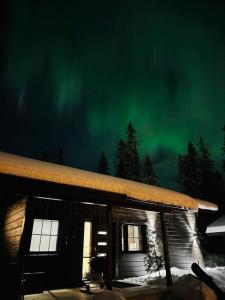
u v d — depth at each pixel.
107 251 5.74
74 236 8.11
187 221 12.62
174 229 11.87
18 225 5.84
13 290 4.77
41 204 7.72
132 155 38.91
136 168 38.00
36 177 4.52
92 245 9.25
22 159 5.25
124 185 5.76
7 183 4.59
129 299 5.42
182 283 5.03
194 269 2.70
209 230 9.90
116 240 9.25
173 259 11.27
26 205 5.08
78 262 7.89
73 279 7.59
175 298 4.79
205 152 35.66
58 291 6.59
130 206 6.54
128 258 9.49
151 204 6.52
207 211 18.98
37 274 6.58
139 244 10.34
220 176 27.11
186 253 11.91
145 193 6.08
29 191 4.87
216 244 15.41
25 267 6.84
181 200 6.99
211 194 25.33
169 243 11.38
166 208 7.36
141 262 9.84
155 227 10.96
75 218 8.37
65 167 6.51
